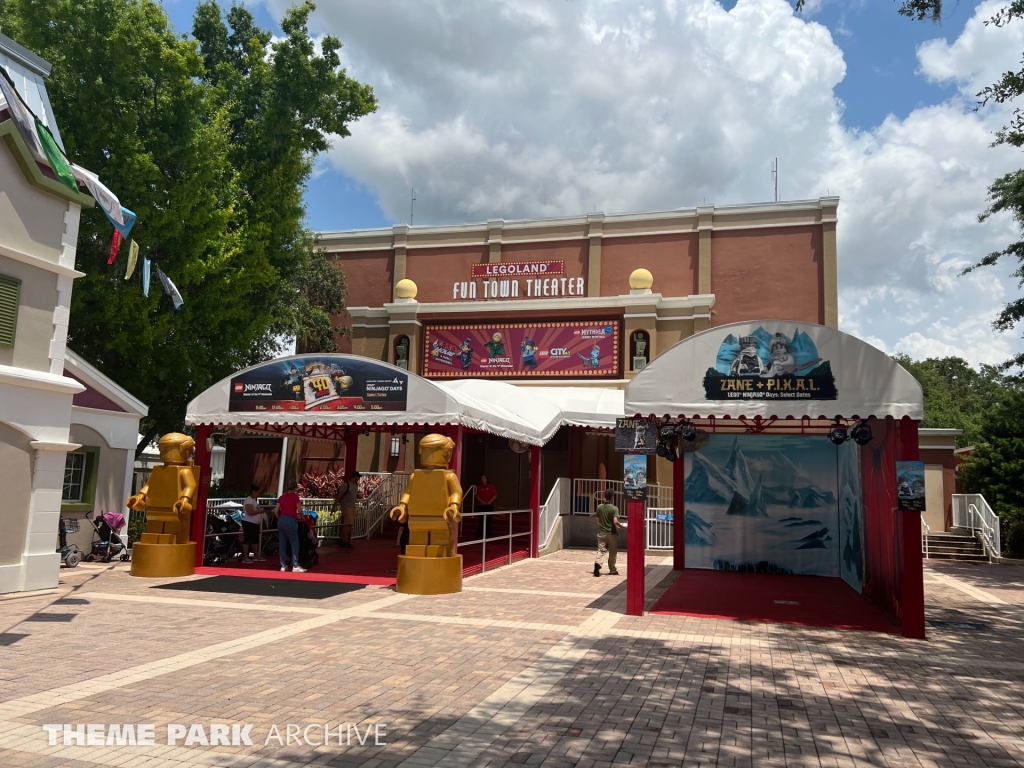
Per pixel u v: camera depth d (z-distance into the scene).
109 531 15.52
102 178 18.56
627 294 28.59
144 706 6.13
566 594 12.91
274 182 22.28
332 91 22.83
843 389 10.57
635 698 6.78
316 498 22.50
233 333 21.95
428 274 30.77
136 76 18.98
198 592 12.05
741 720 6.24
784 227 27.58
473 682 7.15
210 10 27.38
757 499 16.78
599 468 24.19
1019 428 23.98
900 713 6.54
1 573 11.03
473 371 27.30
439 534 12.88
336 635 9.07
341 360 14.20
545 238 29.72
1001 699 7.04
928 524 25.23
